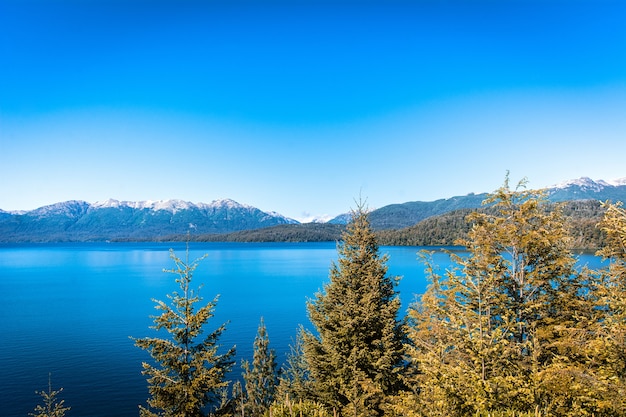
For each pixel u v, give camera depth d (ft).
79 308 257.55
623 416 32.48
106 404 116.78
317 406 53.16
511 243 48.96
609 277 46.29
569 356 42.52
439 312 46.83
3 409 113.29
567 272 48.03
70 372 140.97
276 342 178.19
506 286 48.88
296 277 443.73
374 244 69.41
